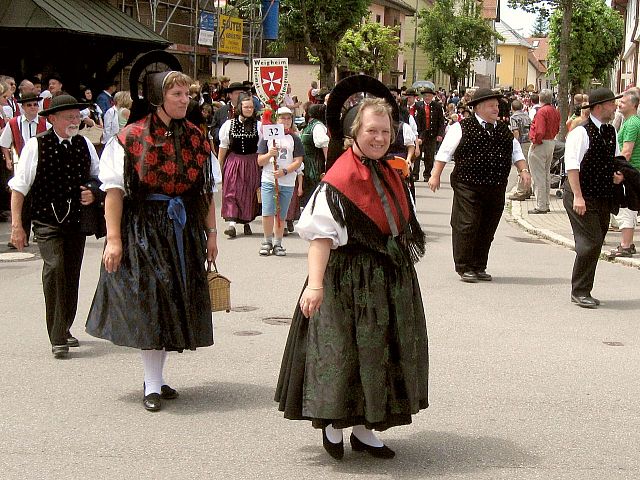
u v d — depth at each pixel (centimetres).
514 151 1423
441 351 1093
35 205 1045
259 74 1769
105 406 938
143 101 930
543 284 1408
